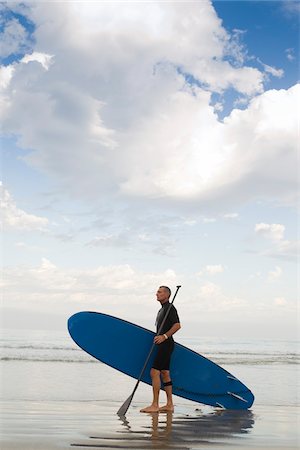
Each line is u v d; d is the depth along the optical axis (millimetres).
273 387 12023
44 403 7387
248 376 15156
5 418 5746
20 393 9086
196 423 5953
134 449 4199
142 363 7617
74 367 16750
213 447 4453
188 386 7559
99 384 11586
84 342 7566
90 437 4715
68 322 7625
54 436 4695
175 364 7633
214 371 7695
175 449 4289
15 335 45906
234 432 5387
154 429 5359
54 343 32062
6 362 17969
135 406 7551
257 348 40062
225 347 40500
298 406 8555
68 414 6305
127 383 12094
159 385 6988
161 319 7113
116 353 7609
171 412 6918
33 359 19766
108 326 7688
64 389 10164
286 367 20156
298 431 5633
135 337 7688
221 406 7551
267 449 4430
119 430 5199
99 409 6949
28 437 4586
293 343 58156
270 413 7234
